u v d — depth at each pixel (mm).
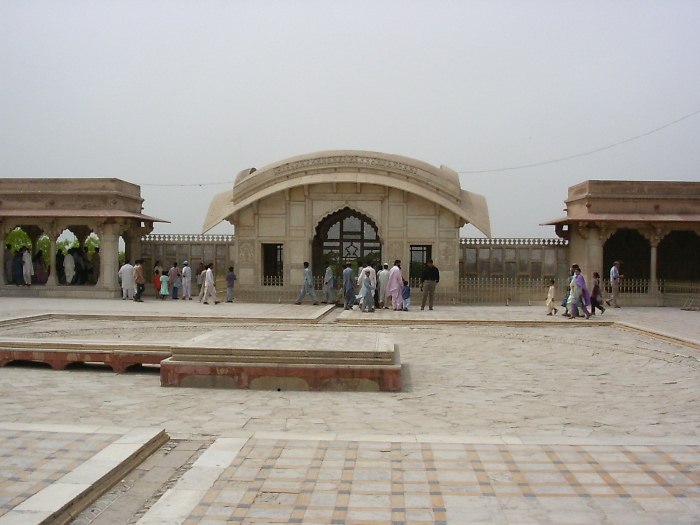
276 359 8484
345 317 16391
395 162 21125
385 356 8445
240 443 5383
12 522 3764
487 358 11156
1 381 8805
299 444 5367
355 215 22969
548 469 4785
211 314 16578
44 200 22859
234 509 4113
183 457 5219
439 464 4887
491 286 21984
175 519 3975
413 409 7281
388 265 21391
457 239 21328
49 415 6805
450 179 21266
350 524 3898
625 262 24719
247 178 21672
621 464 4898
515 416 6949
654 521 3926
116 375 9414
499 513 4039
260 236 21750
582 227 21703
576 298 16422
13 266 23859
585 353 11773
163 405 7375
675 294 21109
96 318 15828
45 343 9898
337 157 21281
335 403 7574
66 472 4562
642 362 10734
